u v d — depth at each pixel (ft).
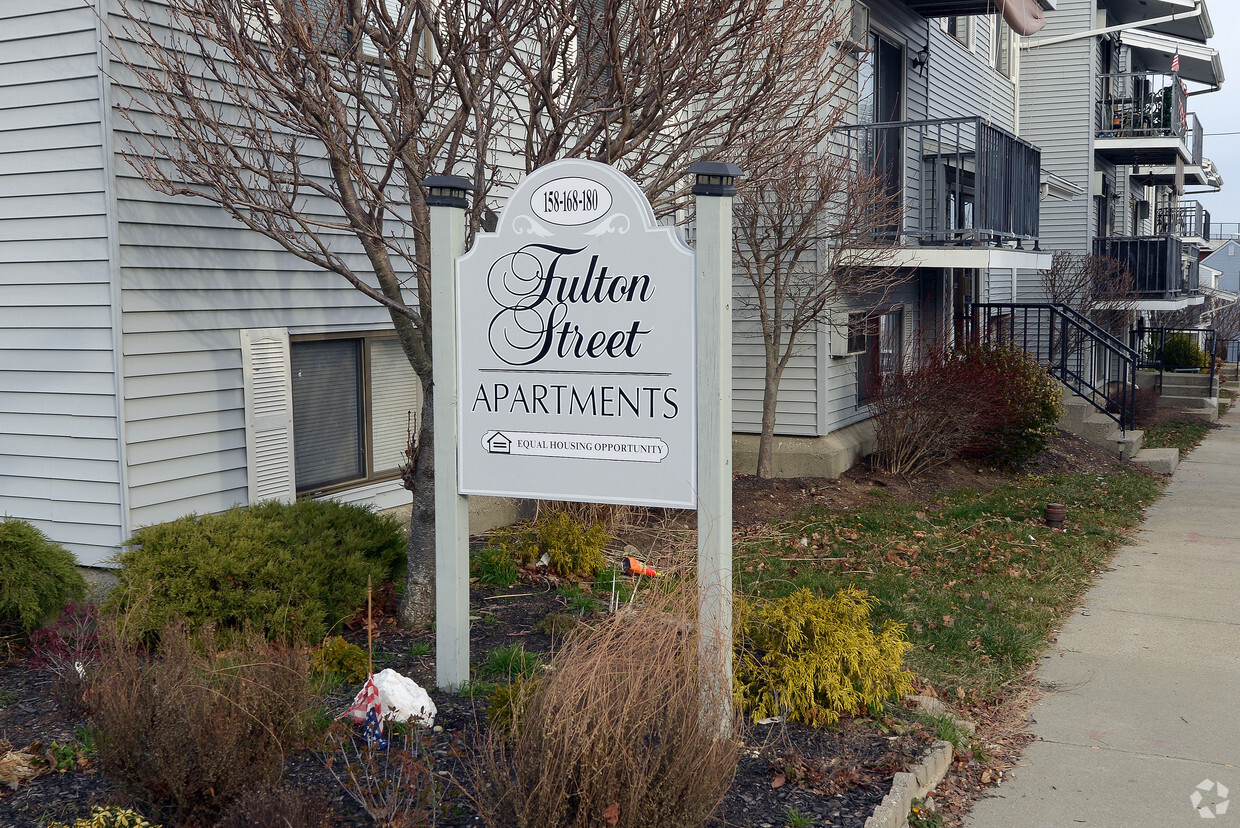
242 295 24.21
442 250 17.03
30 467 22.70
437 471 17.31
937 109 53.26
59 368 22.12
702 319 15.39
